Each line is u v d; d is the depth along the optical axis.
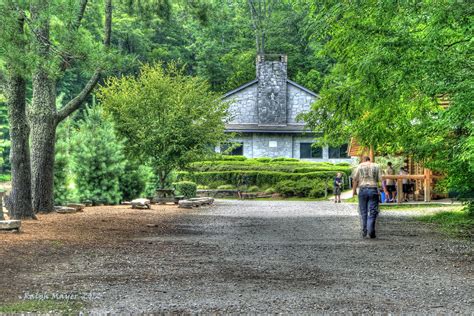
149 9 22.88
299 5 15.62
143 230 15.37
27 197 16.45
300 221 19.14
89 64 13.46
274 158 47.88
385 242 13.34
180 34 69.56
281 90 49.88
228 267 9.72
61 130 24.31
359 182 14.46
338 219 19.97
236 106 50.47
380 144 17.75
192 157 27.92
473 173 17.45
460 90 12.37
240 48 69.69
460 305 7.12
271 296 7.54
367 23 13.23
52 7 12.64
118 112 28.00
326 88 16.17
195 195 33.00
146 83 28.64
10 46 12.03
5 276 8.54
